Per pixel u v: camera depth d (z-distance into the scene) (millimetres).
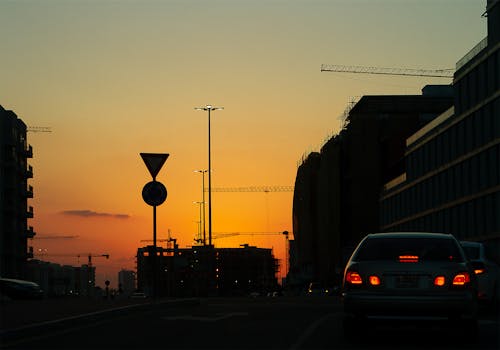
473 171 73375
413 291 11883
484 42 71438
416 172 93438
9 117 100938
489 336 13812
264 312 20062
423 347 11945
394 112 121375
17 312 17953
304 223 151375
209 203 85250
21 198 108938
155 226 22453
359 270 12164
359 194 116875
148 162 22094
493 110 68750
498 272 21234
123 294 111938
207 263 113812
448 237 12773
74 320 15773
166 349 11617
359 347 11883
